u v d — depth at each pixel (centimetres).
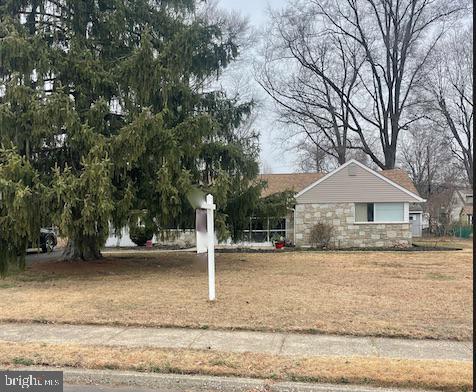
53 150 1447
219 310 863
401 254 2066
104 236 1345
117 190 1353
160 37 1602
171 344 665
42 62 1338
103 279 1312
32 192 1227
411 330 722
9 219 1245
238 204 1634
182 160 1475
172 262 1756
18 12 1469
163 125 1391
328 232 2567
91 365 576
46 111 1256
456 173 5356
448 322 773
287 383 522
